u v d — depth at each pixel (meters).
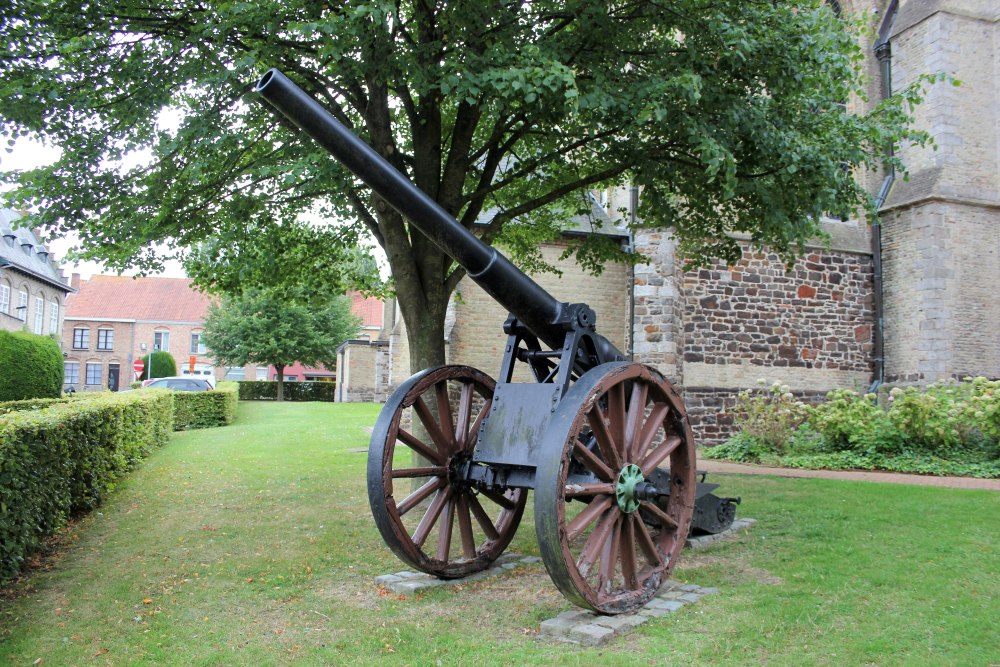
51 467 5.84
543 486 3.69
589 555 3.96
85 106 6.25
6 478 4.62
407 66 5.66
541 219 9.82
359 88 7.10
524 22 6.43
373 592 4.65
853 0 15.01
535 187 9.12
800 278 14.10
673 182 7.75
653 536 4.82
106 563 5.34
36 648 3.73
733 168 5.68
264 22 5.61
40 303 37.97
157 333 53.47
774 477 8.95
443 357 7.15
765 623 3.87
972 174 13.93
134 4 6.04
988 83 14.21
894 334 14.32
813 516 6.53
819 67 6.89
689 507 4.73
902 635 3.66
